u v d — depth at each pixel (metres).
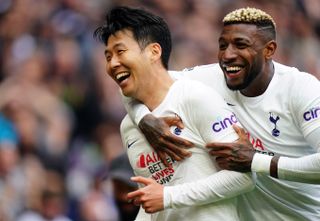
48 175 29.31
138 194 12.98
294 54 40.25
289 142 13.89
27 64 32.06
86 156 30.98
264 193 14.01
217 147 12.92
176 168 13.22
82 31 33.88
